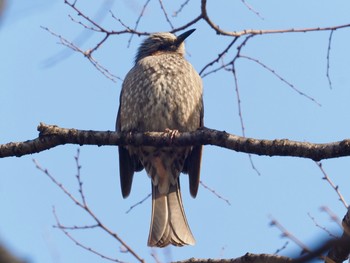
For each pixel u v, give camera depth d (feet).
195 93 40.86
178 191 40.75
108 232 31.83
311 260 13.50
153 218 39.93
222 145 30.32
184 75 40.45
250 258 29.07
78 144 31.68
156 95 39.99
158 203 40.37
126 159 40.83
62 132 31.19
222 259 30.07
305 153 27.94
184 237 38.78
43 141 30.96
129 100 40.75
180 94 40.19
